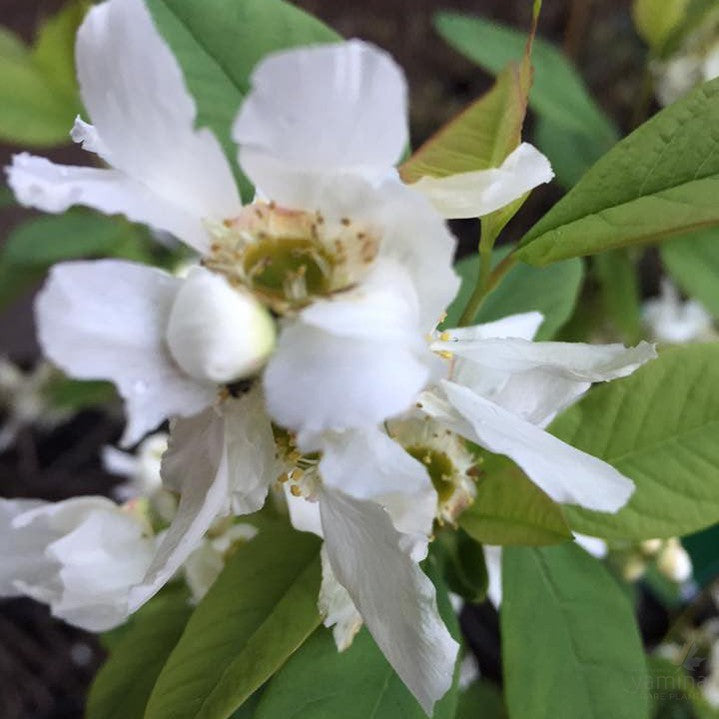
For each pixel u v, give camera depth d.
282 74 0.06
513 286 0.13
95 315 0.07
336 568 0.08
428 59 0.31
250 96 0.06
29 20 0.31
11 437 0.28
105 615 0.11
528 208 0.26
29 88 0.18
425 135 0.30
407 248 0.07
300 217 0.07
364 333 0.07
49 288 0.07
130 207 0.07
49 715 0.26
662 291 0.23
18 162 0.07
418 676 0.08
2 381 0.27
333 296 0.07
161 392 0.07
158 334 0.07
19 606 0.28
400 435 0.10
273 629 0.10
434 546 0.11
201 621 0.10
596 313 0.20
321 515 0.08
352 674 0.10
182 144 0.07
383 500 0.08
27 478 0.29
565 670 0.11
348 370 0.07
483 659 0.22
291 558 0.10
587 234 0.10
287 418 0.07
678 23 0.17
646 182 0.09
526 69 0.08
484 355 0.08
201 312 0.07
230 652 0.10
